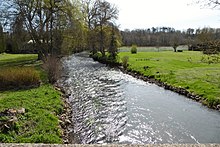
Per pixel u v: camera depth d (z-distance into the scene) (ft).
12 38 86.17
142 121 34.12
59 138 24.09
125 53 171.12
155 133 29.73
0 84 46.19
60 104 37.14
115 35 123.54
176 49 213.66
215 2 32.94
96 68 100.94
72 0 88.94
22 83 47.80
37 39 87.45
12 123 23.86
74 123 32.12
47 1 84.79
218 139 27.91
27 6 84.33
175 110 39.75
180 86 55.31
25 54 166.09
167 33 264.52
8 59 124.98
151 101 46.03
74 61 132.57
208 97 43.73
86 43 129.90
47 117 28.73
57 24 86.22
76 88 57.41
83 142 26.25
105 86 61.21
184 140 27.63
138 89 57.93
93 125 31.81
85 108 40.04
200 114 37.42
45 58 70.95
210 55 37.45
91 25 134.51
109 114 37.06
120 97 49.06
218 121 34.06
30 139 22.02
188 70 76.59
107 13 131.03
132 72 85.46
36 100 35.78
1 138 21.25
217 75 63.77
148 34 265.34
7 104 31.60
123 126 31.91
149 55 148.97
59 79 64.75
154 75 72.23
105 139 27.45
